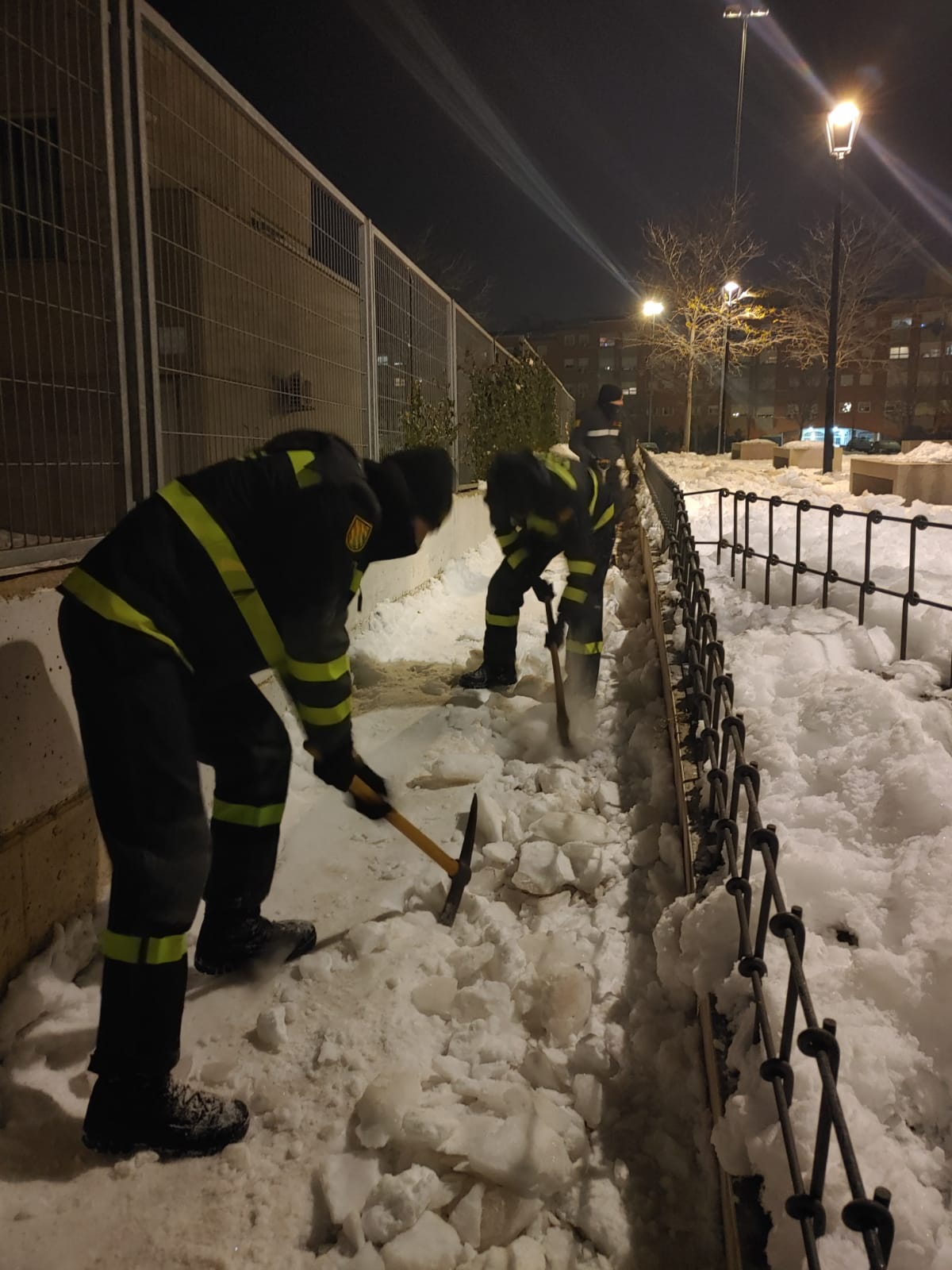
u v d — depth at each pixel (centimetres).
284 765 280
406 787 424
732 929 224
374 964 290
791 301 3938
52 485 307
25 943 271
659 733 433
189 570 220
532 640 657
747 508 563
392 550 266
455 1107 232
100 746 212
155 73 359
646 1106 235
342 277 602
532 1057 246
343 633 246
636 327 4516
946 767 264
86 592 215
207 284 408
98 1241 202
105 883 313
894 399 6388
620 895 322
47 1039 256
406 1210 204
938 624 391
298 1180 217
